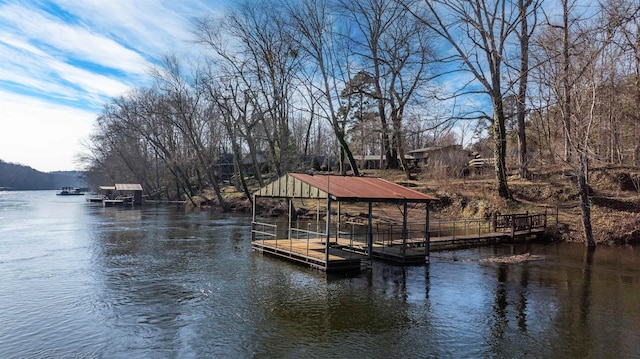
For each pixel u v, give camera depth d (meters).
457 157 39.84
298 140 64.25
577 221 23.69
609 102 24.89
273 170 60.03
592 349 8.58
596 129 24.28
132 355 8.20
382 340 8.96
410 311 10.91
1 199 81.75
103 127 73.12
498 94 27.25
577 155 20.97
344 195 14.84
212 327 9.73
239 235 26.12
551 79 24.02
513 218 22.36
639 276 14.77
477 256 18.62
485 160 39.22
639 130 28.36
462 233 24.80
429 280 14.20
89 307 11.26
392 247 19.23
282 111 43.16
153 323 10.01
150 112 52.41
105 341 8.91
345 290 12.90
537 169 33.22
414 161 52.34
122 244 22.34
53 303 11.62
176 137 63.03
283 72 41.81
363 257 17.88
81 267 16.38
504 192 28.72
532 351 8.45
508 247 20.98
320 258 15.72
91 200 70.00
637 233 21.19
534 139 38.41
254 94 42.56
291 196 17.30
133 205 60.62
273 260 17.72
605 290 13.00
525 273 15.27
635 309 11.15
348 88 37.66
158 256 18.73
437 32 25.89
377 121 40.12
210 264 16.88
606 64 24.23
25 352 8.35
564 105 19.89
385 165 50.28
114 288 13.19
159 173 78.31
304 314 10.64
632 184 26.91
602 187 27.59
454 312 10.87
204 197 57.84
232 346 8.62
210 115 52.69
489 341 8.95
